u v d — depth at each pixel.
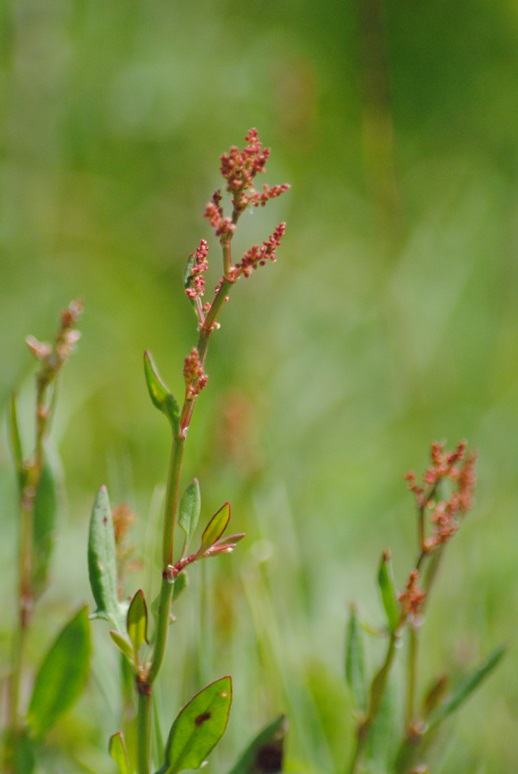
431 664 0.93
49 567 0.78
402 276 1.69
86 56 1.90
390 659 0.76
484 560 0.99
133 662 0.72
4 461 1.05
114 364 1.54
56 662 0.78
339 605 1.06
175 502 0.71
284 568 0.95
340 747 0.88
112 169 1.85
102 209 1.81
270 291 1.67
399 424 1.48
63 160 1.82
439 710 0.78
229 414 1.04
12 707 0.78
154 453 1.33
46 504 0.79
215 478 1.03
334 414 1.53
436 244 1.79
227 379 1.48
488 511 1.19
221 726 0.72
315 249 1.86
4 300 1.57
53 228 1.73
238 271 0.70
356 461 1.40
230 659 0.87
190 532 0.71
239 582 0.90
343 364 1.61
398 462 1.39
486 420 1.47
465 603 0.96
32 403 1.19
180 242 1.78
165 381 1.52
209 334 0.71
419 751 0.79
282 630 0.90
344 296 1.75
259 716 0.85
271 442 1.37
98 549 0.72
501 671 0.92
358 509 1.27
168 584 0.71
